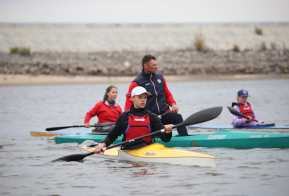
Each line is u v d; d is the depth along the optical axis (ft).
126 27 563.89
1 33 481.87
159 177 43.91
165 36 541.75
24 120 115.75
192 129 91.09
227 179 42.50
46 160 55.52
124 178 43.86
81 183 42.06
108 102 78.02
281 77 365.61
